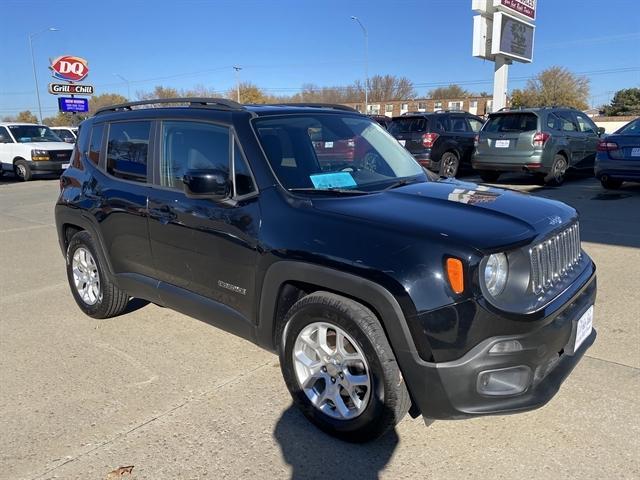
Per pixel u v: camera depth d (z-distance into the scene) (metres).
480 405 2.46
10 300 5.33
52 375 3.69
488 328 2.40
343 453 2.77
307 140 3.50
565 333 2.69
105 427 3.05
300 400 2.99
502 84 18.75
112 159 4.30
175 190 3.67
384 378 2.59
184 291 3.68
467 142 13.79
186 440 2.91
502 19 17.64
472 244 2.42
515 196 3.24
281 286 2.97
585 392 3.24
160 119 3.85
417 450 2.77
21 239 8.36
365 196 3.10
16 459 2.78
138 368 3.77
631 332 4.06
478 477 2.55
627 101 73.31
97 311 4.62
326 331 2.86
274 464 2.70
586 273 3.07
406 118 14.01
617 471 2.55
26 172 17.38
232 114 3.44
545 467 2.60
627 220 7.89
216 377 3.61
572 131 12.03
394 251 2.52
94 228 4.38
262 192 3.11
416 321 2.43
